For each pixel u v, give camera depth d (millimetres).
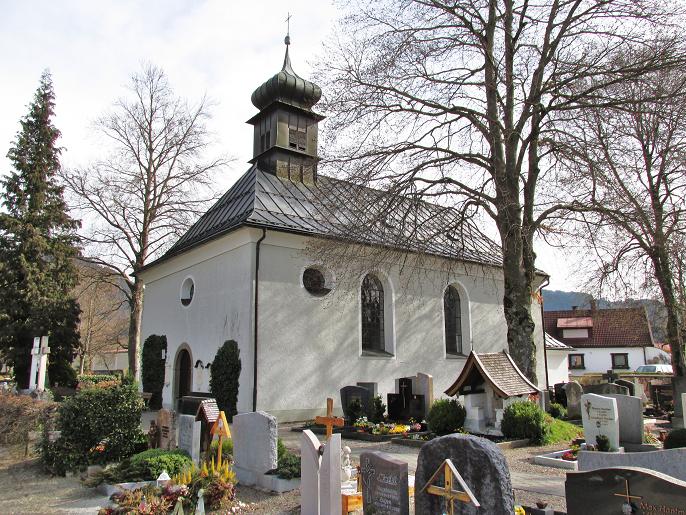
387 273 22031
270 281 18656
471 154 17062
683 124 14562
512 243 16484
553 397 21828
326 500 7234
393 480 6555
